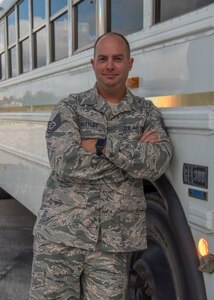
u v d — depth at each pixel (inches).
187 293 90.7
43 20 175.9
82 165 89.4
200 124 83.4
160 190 98.3
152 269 104.7
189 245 88.7
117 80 93.4
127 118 93.7
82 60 136.4
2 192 300.5
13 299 158.6
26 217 265.7
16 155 210.5
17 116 207.3
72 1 145.6
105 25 122.6
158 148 89.2
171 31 91.4
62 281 96.3
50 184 97.7
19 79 205.8
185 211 89.8
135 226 95.3
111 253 95.3
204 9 83.2
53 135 92.8
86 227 92.3
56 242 93.7
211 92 80.8
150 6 99.8
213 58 80.0
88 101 95.3
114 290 96.1
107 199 92.4
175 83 91.4
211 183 81.7
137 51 105.8
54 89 162.7
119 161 88.3
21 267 186.5
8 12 228.7
